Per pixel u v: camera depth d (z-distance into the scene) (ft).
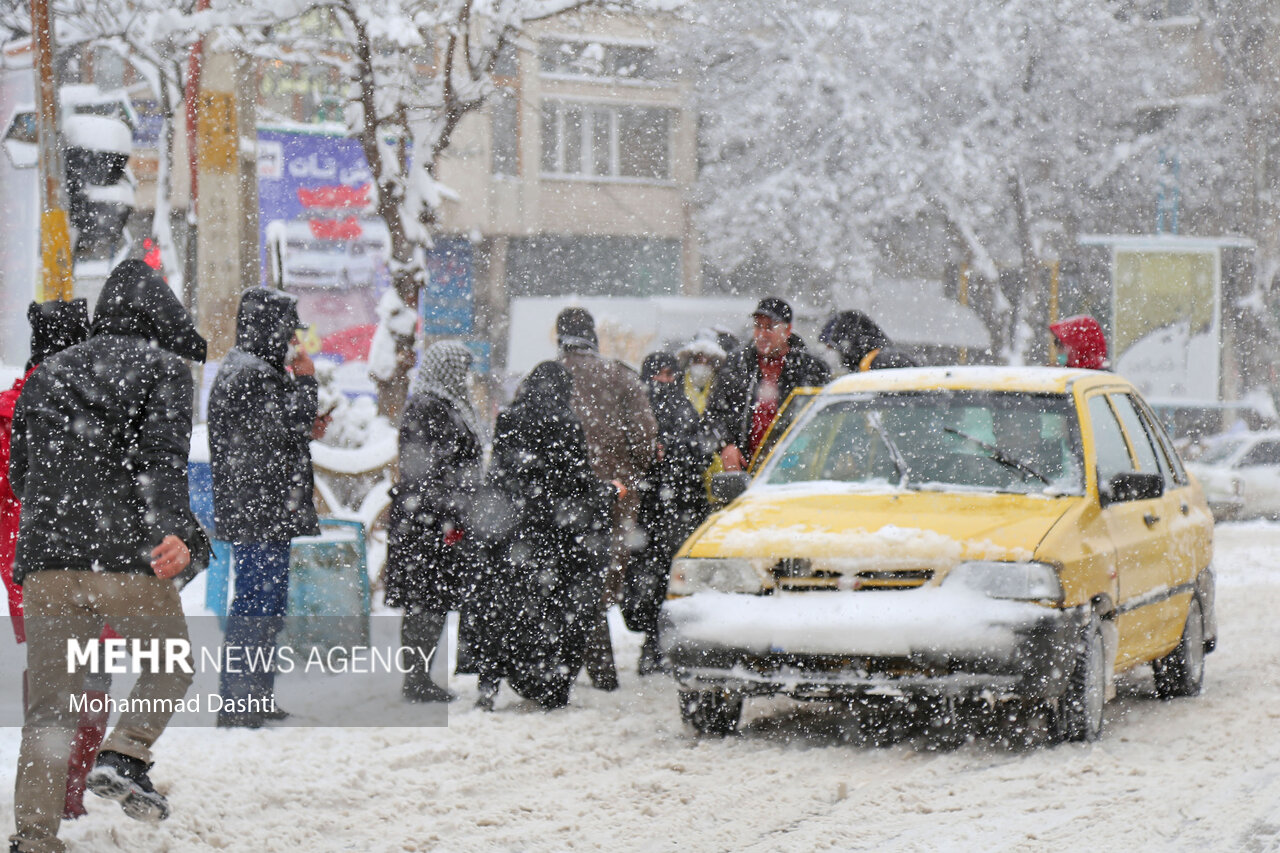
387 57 181.27
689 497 100.68
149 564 54.65
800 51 374.02
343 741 75.92
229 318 159.43
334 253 257.14
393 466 128.57
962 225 376.68
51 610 53.98
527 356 354.95
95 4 218.18
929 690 70.79
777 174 383.86
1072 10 370.12
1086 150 397.39
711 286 467.93
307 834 60.54
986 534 72.79
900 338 380.58
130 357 55.42
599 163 459.32
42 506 54.34
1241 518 261.24
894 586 72.38
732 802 64.85
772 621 72.74
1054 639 70.69
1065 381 85.15
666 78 402.72
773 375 105.09
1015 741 75.61
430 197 180.45
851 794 65.87
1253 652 105.09
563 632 86.02
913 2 366.22
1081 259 387.14
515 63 431.43
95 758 55.77
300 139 253.65
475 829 61.57
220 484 79.71
